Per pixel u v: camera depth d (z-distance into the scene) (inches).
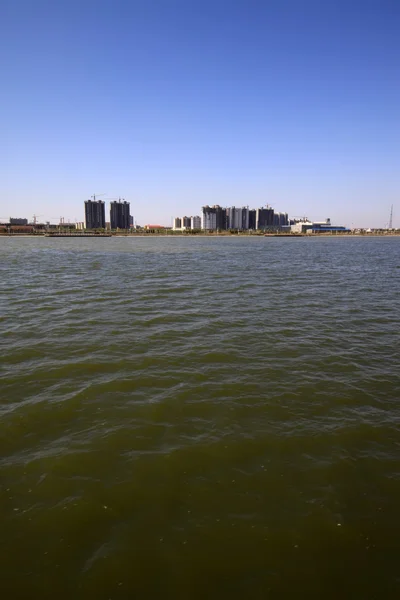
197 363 481.4
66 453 290.5
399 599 184.2
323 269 1646.2
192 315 732.7
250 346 552.4
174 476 267.1
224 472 272.8
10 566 197.3
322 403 380.2
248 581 191.8
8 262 1889.8
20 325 645.3
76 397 382.0
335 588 189.3
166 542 213.2
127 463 280.2
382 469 279.1
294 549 210.4
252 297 935.0
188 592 185.2
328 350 541.3
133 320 687.7
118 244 4399.6
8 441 305.6
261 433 323.3
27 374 437.4
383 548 212.5
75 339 569.6
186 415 351.6
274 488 257.4
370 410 368.2
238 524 226.4
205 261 2030.0
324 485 261.4
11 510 233.5
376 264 1911.9
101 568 196.7
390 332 639.1
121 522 226.7
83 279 1234.0
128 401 376.2
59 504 239.1
